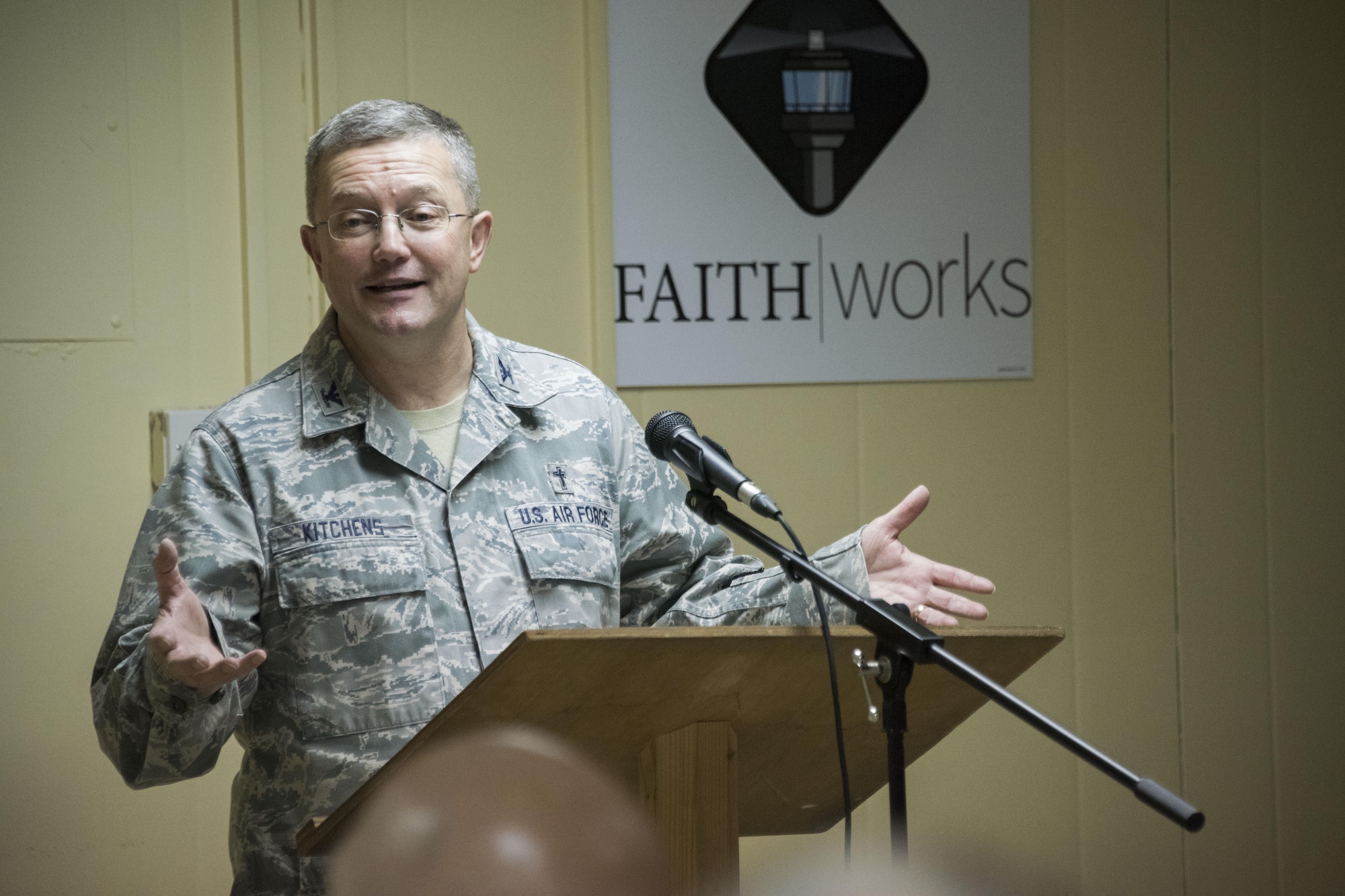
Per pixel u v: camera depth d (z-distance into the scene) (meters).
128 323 5.65
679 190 6.25
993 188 6.57
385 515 3.79
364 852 2.11
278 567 3.67
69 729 5.54
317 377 3.94
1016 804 6.63
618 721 2.68
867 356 6.45
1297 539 6.93
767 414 6.37
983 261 6.57
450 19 6.02
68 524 5.56
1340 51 6.98
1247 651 6.88
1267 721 6.89
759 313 6.34
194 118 5.74
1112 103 6.74
